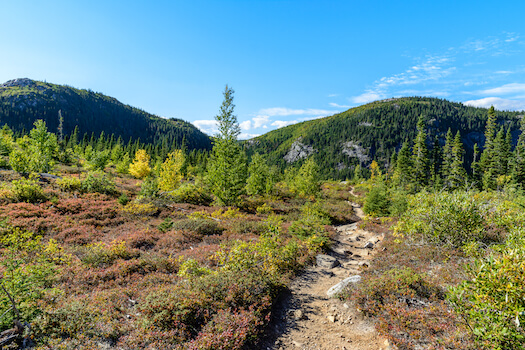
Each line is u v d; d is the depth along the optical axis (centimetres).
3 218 1274
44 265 764
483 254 875
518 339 437
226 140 2548
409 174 5856
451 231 1095
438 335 577
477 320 500
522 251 482
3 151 3369
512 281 446
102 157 4041
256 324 640
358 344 632
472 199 1135
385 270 995
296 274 1109
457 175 5453
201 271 932
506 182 4534
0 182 1922
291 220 2270
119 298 744
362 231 2030
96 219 1577
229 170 2519
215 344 555
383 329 637
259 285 814
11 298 524
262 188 3334
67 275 845
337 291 902
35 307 591
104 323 606
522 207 1355
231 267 934
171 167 2970
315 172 3819
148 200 2141
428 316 642
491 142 5647
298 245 1379
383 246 1442
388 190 2847
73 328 562
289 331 699
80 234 1291
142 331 579
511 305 439
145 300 694
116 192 2336
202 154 9712
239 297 739
